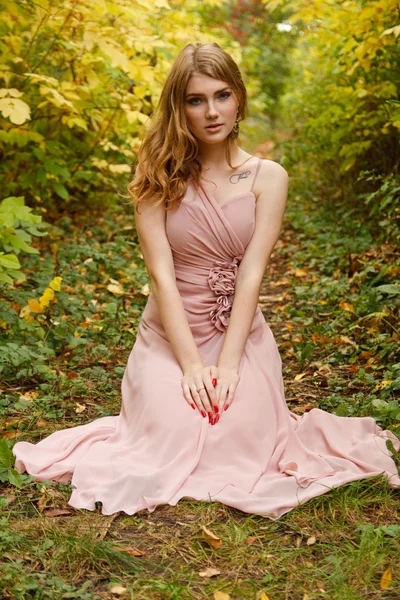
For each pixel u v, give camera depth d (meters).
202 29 10.98
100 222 7.24
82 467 2.84
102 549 2.36
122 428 3.13
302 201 8.59
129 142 7.11
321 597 2.18
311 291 5.42
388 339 4.18
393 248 5.50
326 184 8.38
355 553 2.37
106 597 2.17
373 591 2.21
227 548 2.44
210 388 2.96
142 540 2.49
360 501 2.70
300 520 2.62
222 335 3.19
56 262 5.24
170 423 2.94
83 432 3.13
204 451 2.90
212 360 3.17
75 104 6.01
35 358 3.90
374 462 2.94
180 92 3.08
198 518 2.62
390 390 3.61
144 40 6.00
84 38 5.39
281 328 4.95
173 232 3.19
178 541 2.48
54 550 2.38
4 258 4.08
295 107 9.80
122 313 4.84
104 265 5.92
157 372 3.10
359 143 6.55
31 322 4.17
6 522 2.51
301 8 6.61
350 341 4.38
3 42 5.61
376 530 2.47
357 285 5.27
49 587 2.20
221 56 3.06
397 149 6.96
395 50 5.85
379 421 3.39
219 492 2.74
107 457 2.91
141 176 3.21
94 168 7.64
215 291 3.18
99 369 4.01
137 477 2.74
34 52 5.99
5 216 4.30
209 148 3.20
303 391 3.88
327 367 4.09
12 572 2.21
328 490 2.74
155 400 3.01
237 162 3.25
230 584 2.25
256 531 2.56
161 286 3.15
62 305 4.67
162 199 3.16
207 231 3.16
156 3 5.57
